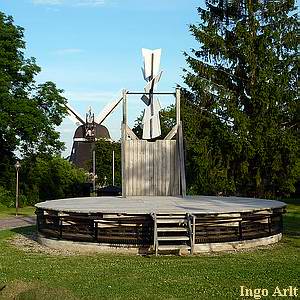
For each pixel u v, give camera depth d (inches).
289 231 610.5
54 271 376.8
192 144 1069.1
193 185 1130.7
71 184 1558.8
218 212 469.1
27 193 1393.9
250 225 494.0
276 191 1109.1
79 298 293.6
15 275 363.3
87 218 474.9
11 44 1282.0
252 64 1088.2
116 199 619.5
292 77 1096.8
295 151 1045.2
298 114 1083.3
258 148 1053.8
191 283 334.0
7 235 606.5
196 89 1096.2
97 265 399.5
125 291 314.5
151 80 660.1
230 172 1090.1
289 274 356.8
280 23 1098.1
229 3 1131.9
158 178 668.7
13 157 1373.0
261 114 1074.7
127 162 668.1
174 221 459.8
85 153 2284.7
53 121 1368.1
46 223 522.9
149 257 436.8
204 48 1115.3
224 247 469.7
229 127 1079.0
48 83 1363.2
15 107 1258.0
